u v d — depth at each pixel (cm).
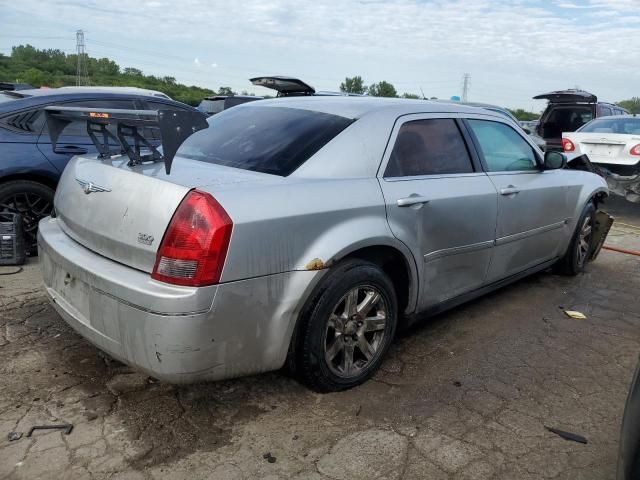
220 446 255
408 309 338
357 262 292
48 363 319
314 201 273
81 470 234
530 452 262
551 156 447
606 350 377
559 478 245
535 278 530
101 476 232
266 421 275
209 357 244
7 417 268
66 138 525
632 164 880
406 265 323
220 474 236
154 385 303
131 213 254
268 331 261
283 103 365
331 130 312
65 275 286
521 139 443
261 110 359
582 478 246
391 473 242
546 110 1318
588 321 427
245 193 253
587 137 925
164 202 244
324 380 292
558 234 481
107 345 259
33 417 268
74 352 333
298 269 266
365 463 248
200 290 234
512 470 248
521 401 306
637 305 468
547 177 455
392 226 307
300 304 269
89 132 300
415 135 345
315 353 281
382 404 296
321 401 295
